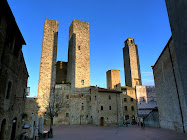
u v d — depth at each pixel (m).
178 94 19.91
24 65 18.25
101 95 38.09
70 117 40.56
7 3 10.12
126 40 81.00
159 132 20.81
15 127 14.81
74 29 51.00
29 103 38.09
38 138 17.02
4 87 11.17
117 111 38.56
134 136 18.75
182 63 4.03
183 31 3.93
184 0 3.82
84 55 49.72
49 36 46.66
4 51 10.97
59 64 52.72
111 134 21.61
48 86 41.53
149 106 48.00
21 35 14.37
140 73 73.19
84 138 18.48
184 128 18.48
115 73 57.94
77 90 44.41
